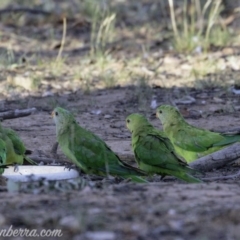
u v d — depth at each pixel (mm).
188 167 11836
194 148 12922
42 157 13320
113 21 27594
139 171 11547
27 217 8453
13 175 11164
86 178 12008
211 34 24859
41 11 29078
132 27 28078
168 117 13281
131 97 18938
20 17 28984
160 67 21969
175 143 13117
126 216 8484
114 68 22031
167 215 8523
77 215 8375
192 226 8164
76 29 27594
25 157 12922
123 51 24344
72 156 11977
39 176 11203
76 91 19688
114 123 16625
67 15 29141
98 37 23469
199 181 11602
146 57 23141
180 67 21844
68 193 9602
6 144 12391
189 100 18312
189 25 27156
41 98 19062
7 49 23953
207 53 23156
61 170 11961
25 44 25766
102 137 15289
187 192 9633
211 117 16891
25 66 22203
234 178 11930
